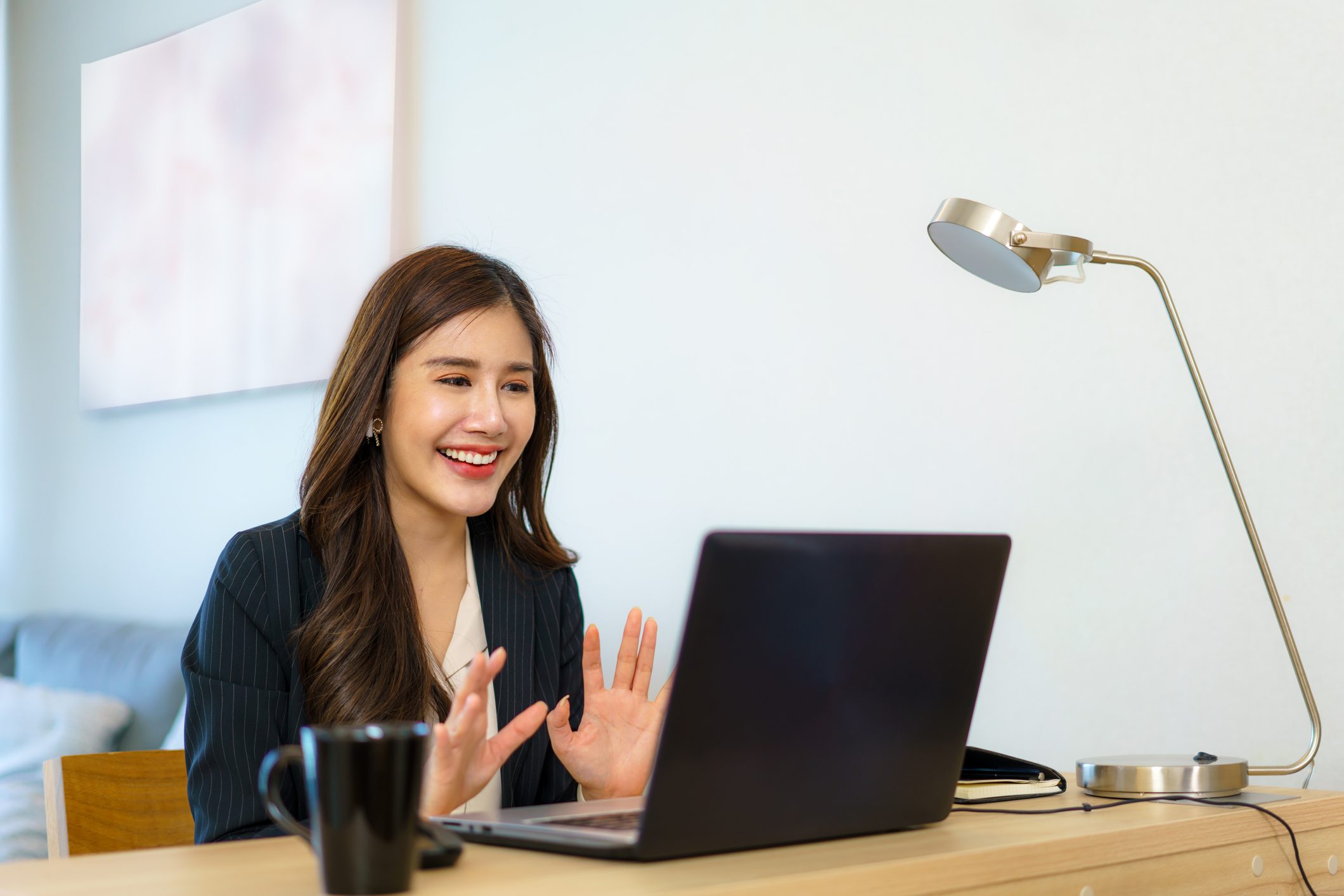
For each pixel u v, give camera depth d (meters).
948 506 1.90
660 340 2.30
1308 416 1.57
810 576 0.76
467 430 1.35
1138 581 1.71
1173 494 1.68
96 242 3.28
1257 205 1.63
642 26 2.37
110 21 3.38
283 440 2.86
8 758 2.70
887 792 0.84
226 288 2.97
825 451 2.05
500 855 0.75
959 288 1.91
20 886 0.65
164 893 0.63
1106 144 1.77
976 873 0.75
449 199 2.69
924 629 0.84
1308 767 1.46
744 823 0.75
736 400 2.18
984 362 1.88
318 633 1.29
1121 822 0.93
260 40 2.96
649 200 2.34
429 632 1.42
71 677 2.92
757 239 2.17
